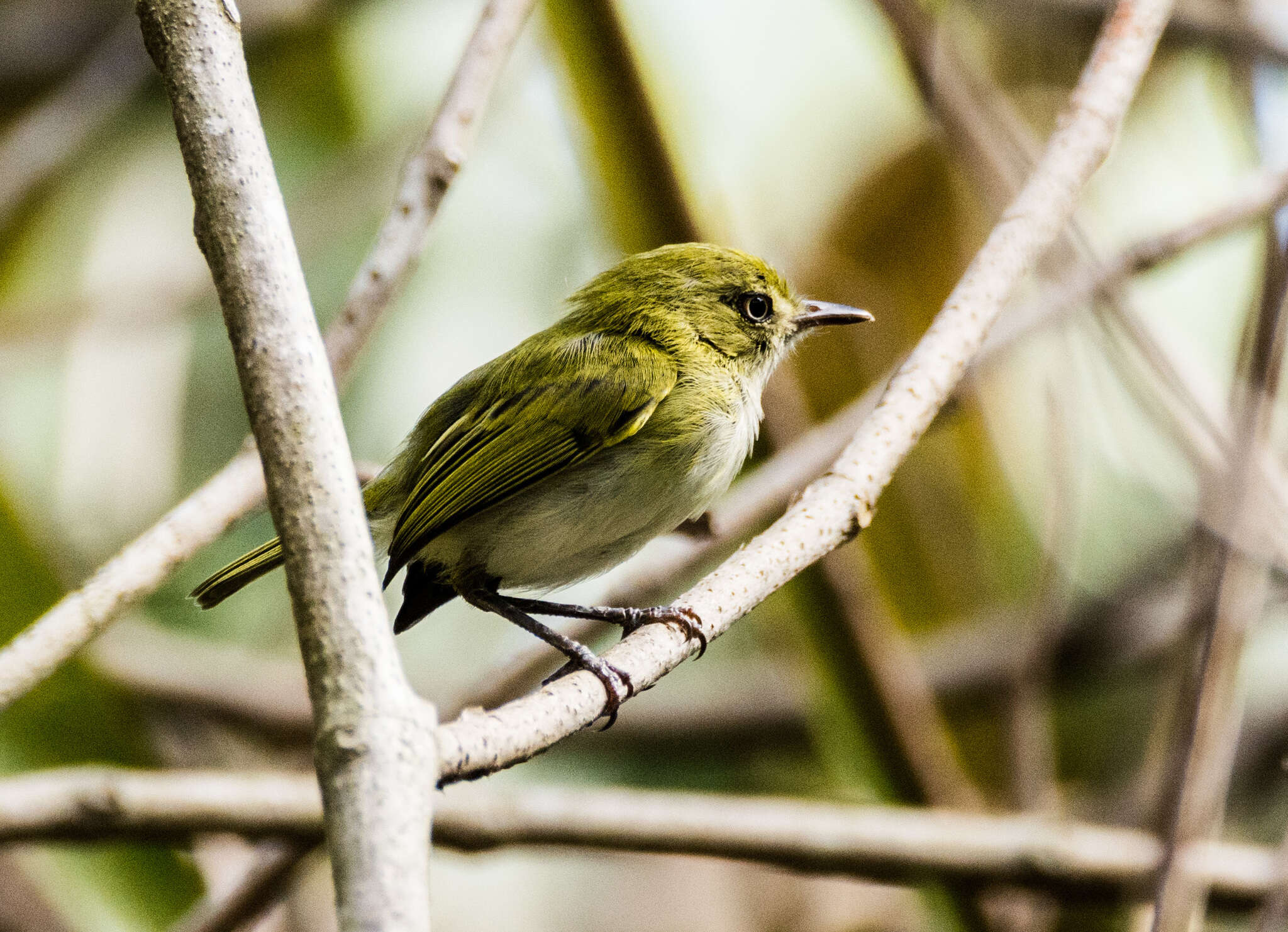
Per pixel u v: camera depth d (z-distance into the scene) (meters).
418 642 13.80
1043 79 13.31
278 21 14.48
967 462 12.38
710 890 13.50
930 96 9.12
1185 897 7.13
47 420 13.28
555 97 9.73
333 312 13.55
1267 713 12.16
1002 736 12.03
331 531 4.07
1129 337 8.37
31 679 5.63
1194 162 13.05
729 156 11.84
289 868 8.11
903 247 12.72
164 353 13.82
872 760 10.13
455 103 7.33
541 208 13.66
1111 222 12.87
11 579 10.02
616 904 13.32
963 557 12.41
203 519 6.19
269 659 13.64
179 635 13.55
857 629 9.73
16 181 12.55
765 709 13.52
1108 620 12.76
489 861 13.14
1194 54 13.10
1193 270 12.41
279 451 4.18
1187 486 9.22
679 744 13.57
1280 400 9.79
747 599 6.25
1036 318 9.03
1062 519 9.72
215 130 4.59
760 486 9.32
